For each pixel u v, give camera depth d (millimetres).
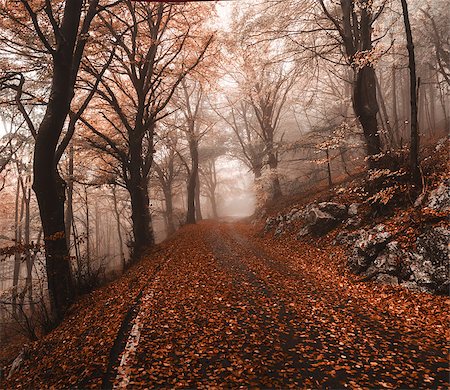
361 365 4781
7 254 8172
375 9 11320
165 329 6262
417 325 6043
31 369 5957
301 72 18047
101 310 7977
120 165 18953
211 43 16984
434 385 4215
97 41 11234
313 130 18391
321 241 13078
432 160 10594
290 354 5219
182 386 4348
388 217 10242
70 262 10055
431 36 19938
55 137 9289
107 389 4363
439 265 7344
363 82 12461
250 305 7582
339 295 8086
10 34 11914
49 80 13375
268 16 14781
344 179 17406
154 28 16016
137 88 16438
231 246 16406
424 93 24797
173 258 13375
